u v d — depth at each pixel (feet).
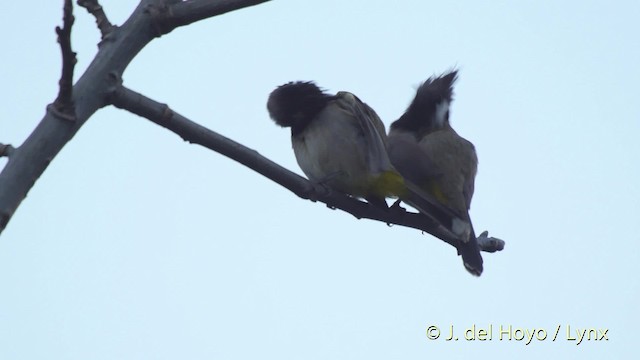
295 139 37.60
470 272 32.83
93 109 19.86
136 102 20.90
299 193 24.99
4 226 17.98
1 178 18.25
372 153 35.45
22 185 18.37
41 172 18.62
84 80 19.84
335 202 31.07
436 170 41.60
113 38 20.45
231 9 21.08
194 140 22.63
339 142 36.17
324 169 36.50
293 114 37.37
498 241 34.60
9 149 18.78
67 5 17.19
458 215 34.30
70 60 17.97
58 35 17.57
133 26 20.58
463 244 33.47
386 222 32.65
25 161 18.47
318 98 37.50
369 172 35.58
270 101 37.86
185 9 20.76
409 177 40.91
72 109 18.89
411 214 33.73
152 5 20.79
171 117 21.61
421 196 34.60
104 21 20.66
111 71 20.15
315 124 36.83
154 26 20.68
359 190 36.32
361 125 35.99
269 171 24.38
